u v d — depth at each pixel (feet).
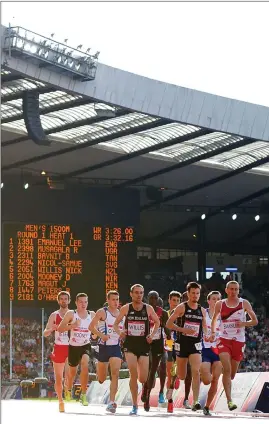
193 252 207.31
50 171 165.07
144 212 190.49
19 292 150.00
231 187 184.65
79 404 69.26
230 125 139.33
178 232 200.03
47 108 133.28
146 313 51.21
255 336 180.75
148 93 129.59
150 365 57.62
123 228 159.43
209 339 53.78
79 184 164.14
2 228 152.46
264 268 211.00
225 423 40.75
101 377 54.70
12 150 156.15
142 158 164.76
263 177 180.75
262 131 142.92
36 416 47.29
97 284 155.12
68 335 57.16
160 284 196.54
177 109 133.18
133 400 50.80
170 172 173.37
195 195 187.93
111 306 54.13
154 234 198.70
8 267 150.61
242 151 164.55
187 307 53.36
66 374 70.13
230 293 53.11
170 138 152.05
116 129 146.30
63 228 155.63
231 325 53.36
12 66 113.80
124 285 156.87
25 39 111.65
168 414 52.47
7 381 138.82
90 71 119.34
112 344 54.08
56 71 118.32
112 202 159.33
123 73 126.31
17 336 150.30
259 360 176.65
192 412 55.62
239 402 60.08
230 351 53.52
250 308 53.47
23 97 125.70
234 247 209.97
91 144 152.35
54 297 151.53
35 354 150.41
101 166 164.86
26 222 153.89
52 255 153.48
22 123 147.54
